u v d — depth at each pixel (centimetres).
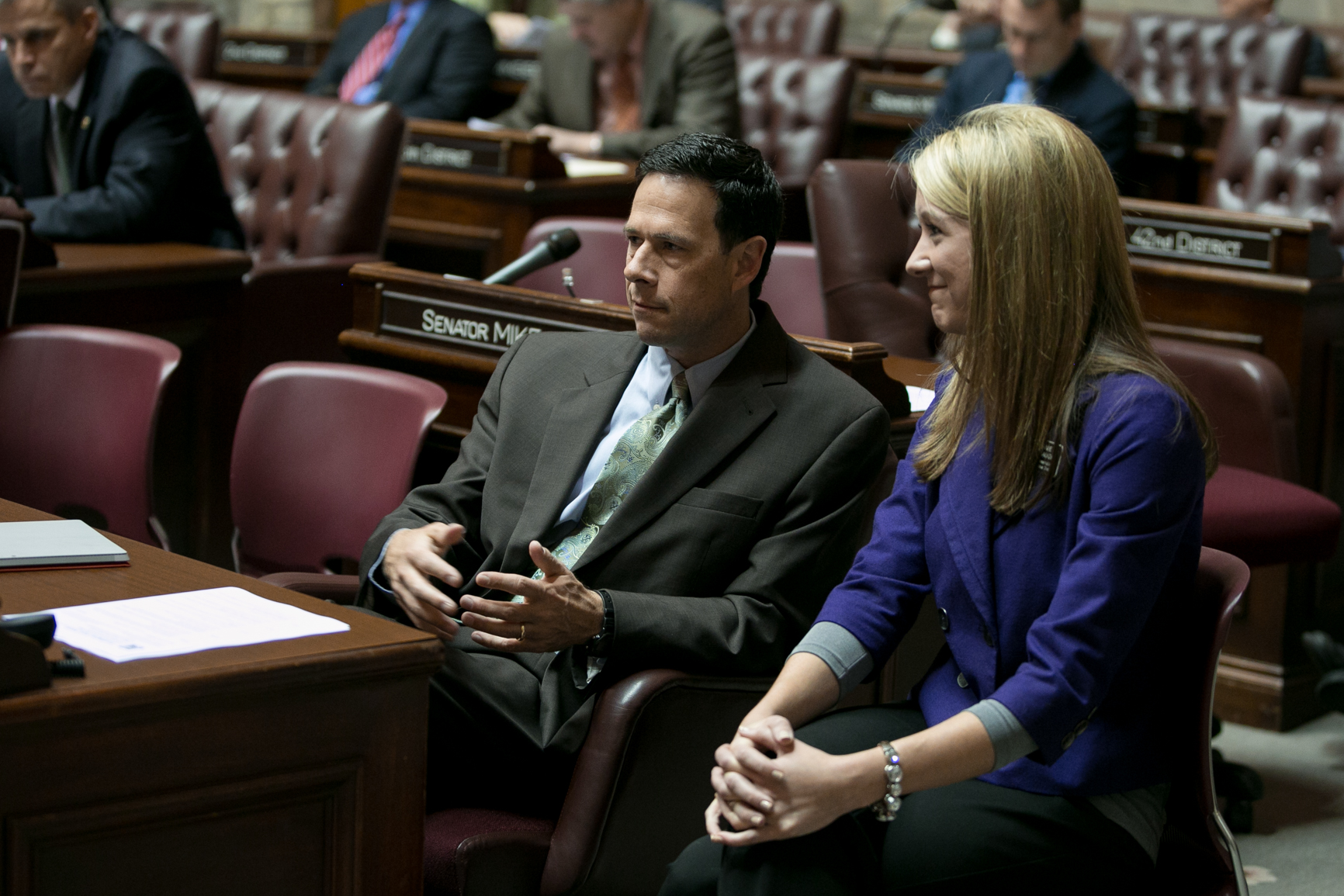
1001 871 212
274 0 1279
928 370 394
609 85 763
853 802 201
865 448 277
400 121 595
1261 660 476
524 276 391
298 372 349
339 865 212
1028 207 212
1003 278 213
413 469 330
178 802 195
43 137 580
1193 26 888
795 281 465
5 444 381
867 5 1262
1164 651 220
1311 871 372
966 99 688
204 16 864
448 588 296
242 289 527
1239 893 214
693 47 733
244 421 353
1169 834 230
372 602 286
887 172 461
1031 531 218
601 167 684
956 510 224
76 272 470
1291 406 438
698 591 273
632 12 742
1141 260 498
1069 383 214
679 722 256
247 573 357
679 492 275
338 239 590
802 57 740
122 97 559
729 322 281
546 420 297
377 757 213
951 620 226
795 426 277
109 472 371
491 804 281
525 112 784
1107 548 205
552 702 271
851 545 277
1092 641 204
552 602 252
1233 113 578
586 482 290
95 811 188
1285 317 471
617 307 355
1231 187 577
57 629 206
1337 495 484
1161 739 220
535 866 254
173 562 250
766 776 200
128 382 372
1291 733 474
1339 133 554
